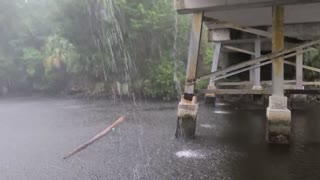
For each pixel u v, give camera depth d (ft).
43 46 141.08
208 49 101.55
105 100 103.45
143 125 55.21
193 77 42.50
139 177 29.35
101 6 109.29
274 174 29.22
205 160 33.91
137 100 101.71
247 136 44.93
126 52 111.04
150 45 109.50
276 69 38.96
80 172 31.12
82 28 115.14
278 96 38.70
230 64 80.43
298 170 30.14
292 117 61.46
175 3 42.19
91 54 115.65
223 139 43.11
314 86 76.54
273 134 38.91
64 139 45.24
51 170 31.89
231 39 69.51
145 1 106.83
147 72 108.78
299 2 37.88
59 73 127.44
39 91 139.33
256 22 58.70
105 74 115.34
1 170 32.12
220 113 68.54
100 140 44.01
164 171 30.73
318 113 66.18
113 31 110.32
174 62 108.99
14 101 108.27
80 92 121.80
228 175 29.25
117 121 59.88
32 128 55.01
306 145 39.04
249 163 32.53
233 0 39.70
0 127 56.54
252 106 79.10
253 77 72.49
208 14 51.26
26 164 33.96
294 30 60.90
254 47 71.92
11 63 143.74
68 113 73.97
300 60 63.36
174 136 45.34
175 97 104.12
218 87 77.30
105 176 29.84
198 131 48.57
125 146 40.40
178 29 109.19
